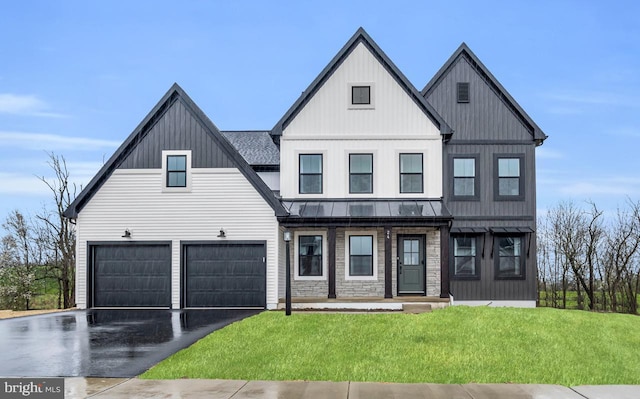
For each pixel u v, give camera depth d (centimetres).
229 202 2200
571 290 3531
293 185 2345
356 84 2361
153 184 2227
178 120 2241
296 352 1301
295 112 2366
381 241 2303
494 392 1013
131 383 1062
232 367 1176
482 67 2455
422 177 2338
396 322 1678
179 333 1580
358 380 1098
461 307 2034
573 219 3375
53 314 2047
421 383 1077
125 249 2223
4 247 3588
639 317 1972
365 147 2344
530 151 2439
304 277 2317
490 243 2403
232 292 2180
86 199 2239
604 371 1198
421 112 2352
